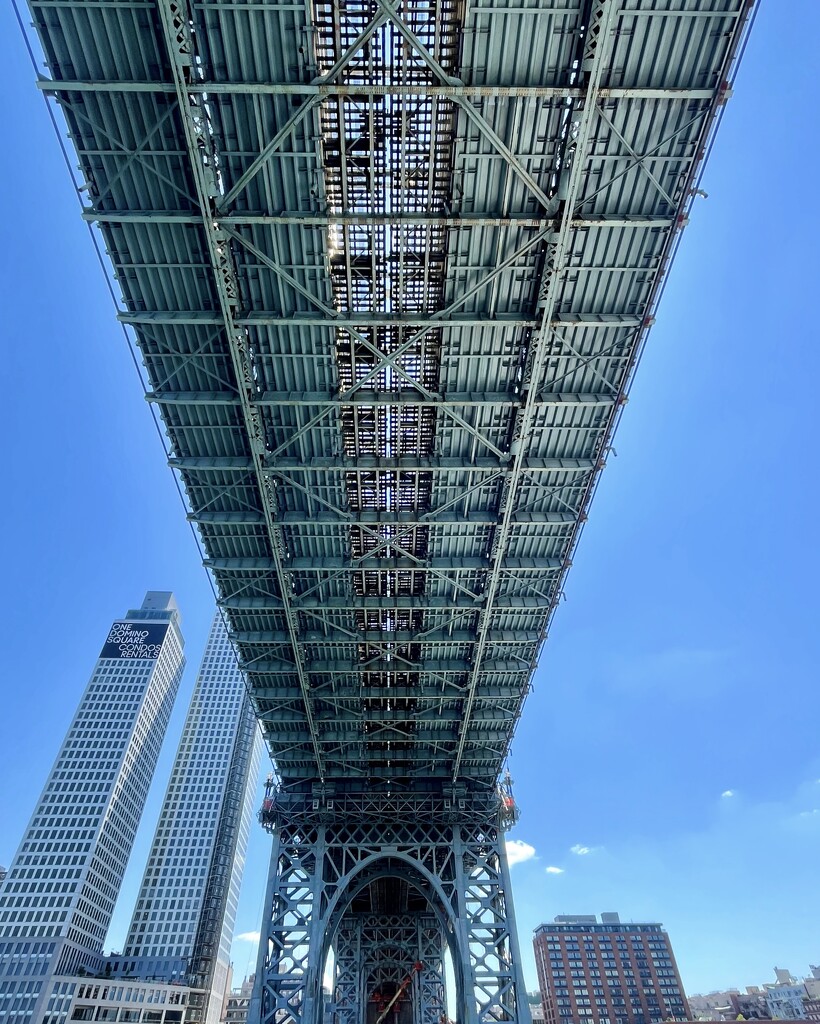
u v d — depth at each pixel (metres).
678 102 19.34
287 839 46.72
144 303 23.67
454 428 27.36
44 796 142.50
